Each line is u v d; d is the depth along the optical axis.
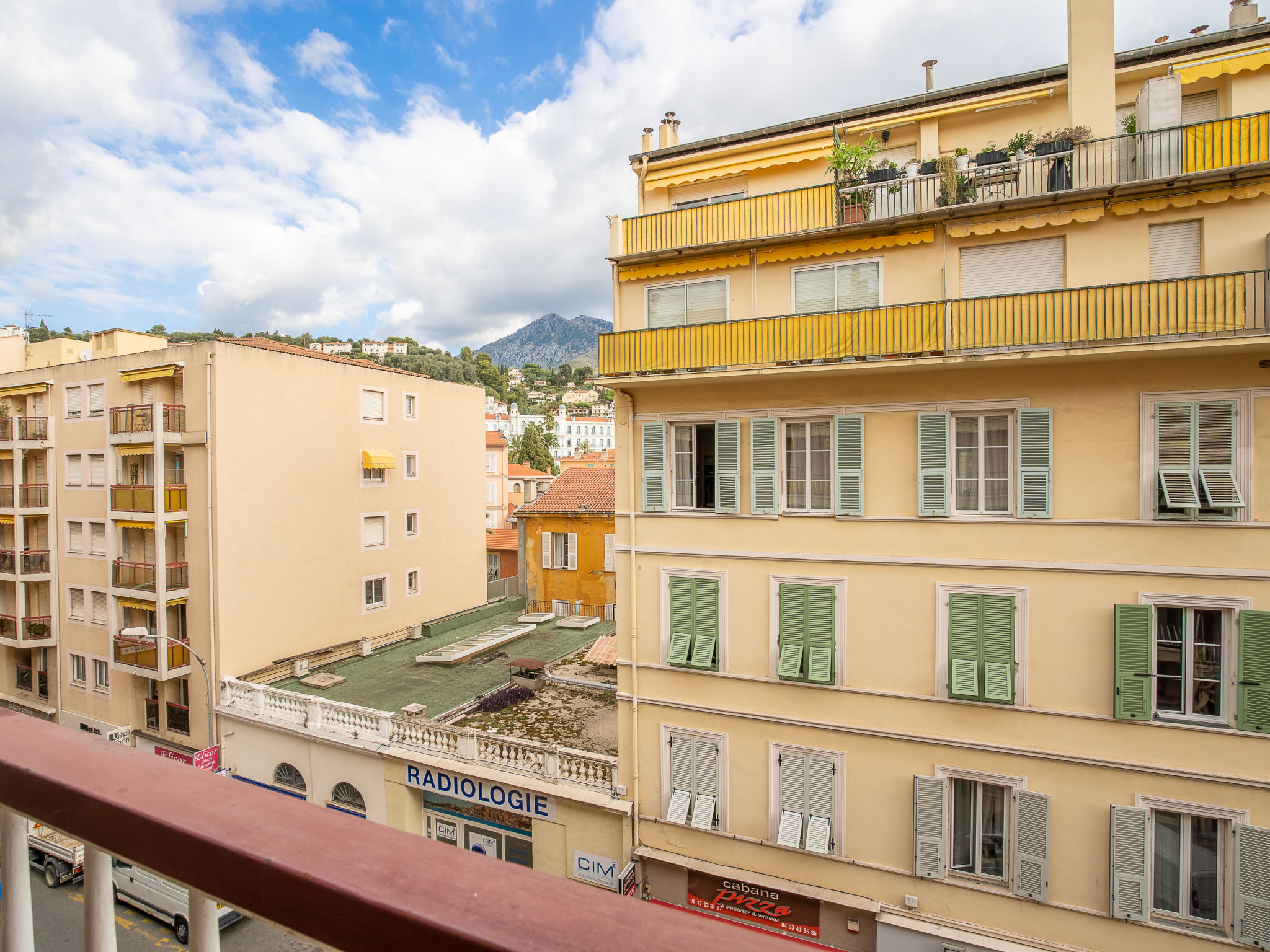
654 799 16.23
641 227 16.78
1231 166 12.22
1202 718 12.40
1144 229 12.97
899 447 14.33
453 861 1.46
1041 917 13.09
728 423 15.60
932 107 15.52
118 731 25.80
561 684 23.70
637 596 16.58
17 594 29.00
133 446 25.00
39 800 1.90
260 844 1.52
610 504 36.78
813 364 14.02
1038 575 13.22
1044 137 14.03
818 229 14.74
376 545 30.14
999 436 13.77
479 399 36.84
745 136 16.72
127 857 1.70
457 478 35.12
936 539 13.95
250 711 22.31
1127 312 12.48
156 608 24.22
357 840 1.54
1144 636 12.41
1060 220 13.35
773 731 15.12
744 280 15.92
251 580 24.58
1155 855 12.62
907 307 13.82
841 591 14.66
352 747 19.59
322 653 26.81
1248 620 11.89
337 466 28.22
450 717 20.77
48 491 28.94
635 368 16.17
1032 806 13.03
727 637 15.66
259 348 25.12
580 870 16.77
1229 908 12.04
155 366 24.88
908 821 14.05
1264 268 12.10
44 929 16.91
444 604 34.06
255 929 17.48
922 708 14.00
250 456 24.66
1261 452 12.03
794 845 14.59
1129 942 12.55
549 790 16.78
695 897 15.84
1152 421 12.55
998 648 13.45
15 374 30.30
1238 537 12.08
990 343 13.31
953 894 13.66
